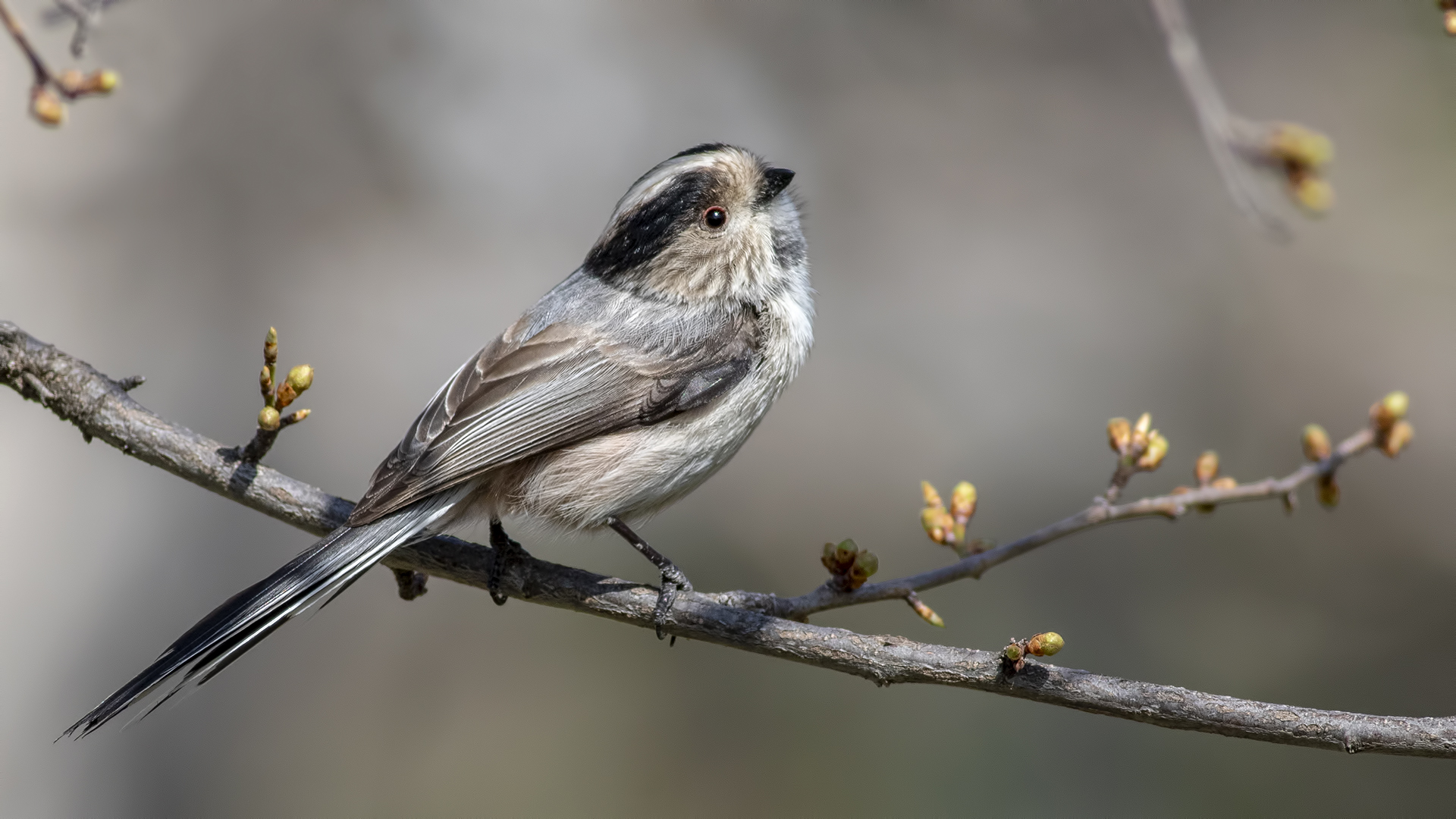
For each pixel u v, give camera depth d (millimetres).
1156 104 16281
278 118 13961
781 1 15930
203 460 6496
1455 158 15375
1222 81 16234
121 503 11625
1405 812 10672
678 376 7215
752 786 11914
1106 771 11328
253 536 11828
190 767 11602
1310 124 15812
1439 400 14844
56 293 12555
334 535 6207
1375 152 15680
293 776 11977
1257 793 11016
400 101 14477
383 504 6344
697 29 15656
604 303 7496
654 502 7262
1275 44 16250
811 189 15648
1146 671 12719
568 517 7055
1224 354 15492
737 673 12461
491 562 6621
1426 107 15602
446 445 6734
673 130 15188
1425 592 13453
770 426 14711
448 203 14477
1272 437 14969
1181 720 5312
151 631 11344
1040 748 11578
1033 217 16094
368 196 14227
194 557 11633
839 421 14750
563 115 14938
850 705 12117
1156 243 16047
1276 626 13133
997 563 6668
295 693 12422
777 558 13656
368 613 12984
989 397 15070
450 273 14234
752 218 7699
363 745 12344
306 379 6371
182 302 13203
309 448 13062
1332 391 15125
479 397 6965
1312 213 6332
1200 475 7105
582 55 15125
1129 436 6934
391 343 13797
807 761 11867
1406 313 15312
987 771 11500
